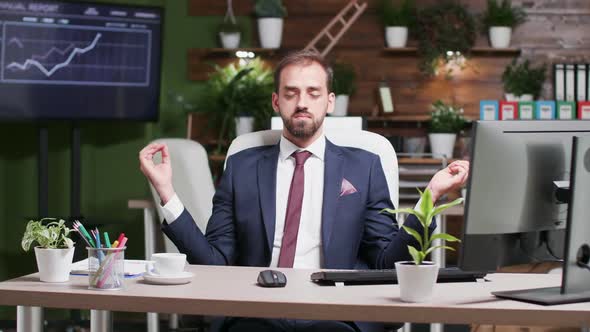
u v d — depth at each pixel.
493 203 1.79
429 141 5.48
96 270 1.82
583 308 1.65
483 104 5.20
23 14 4.52
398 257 2.14
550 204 1.86
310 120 2.35
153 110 4.86
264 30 5.49
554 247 1.89
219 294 1.76
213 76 5.42
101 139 5.04
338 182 2.38
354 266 2.37
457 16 5.50
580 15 5.50
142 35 4.79
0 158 4.97
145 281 1.93
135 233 5.03
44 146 4.64
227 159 2.50
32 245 4.93
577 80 5.34
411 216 2.13
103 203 5.04
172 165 3.51
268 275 1.88
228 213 2.44
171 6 5.66
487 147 1.78
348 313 1.66
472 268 1.80
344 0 5.62
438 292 1.82
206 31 5.65
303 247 2.35
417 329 4.48
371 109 5.60
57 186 5.00
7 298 1.80
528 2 5.53
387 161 2.57
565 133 1.86
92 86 4.71
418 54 5.53
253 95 5.25
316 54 2.41
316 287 1.86
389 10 5.49
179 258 1.91
